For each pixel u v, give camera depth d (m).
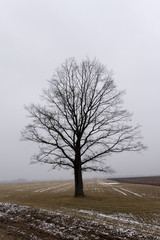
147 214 15.80
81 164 27.59
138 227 11.43
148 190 38.41
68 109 27.69
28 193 35.69
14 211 15.95
